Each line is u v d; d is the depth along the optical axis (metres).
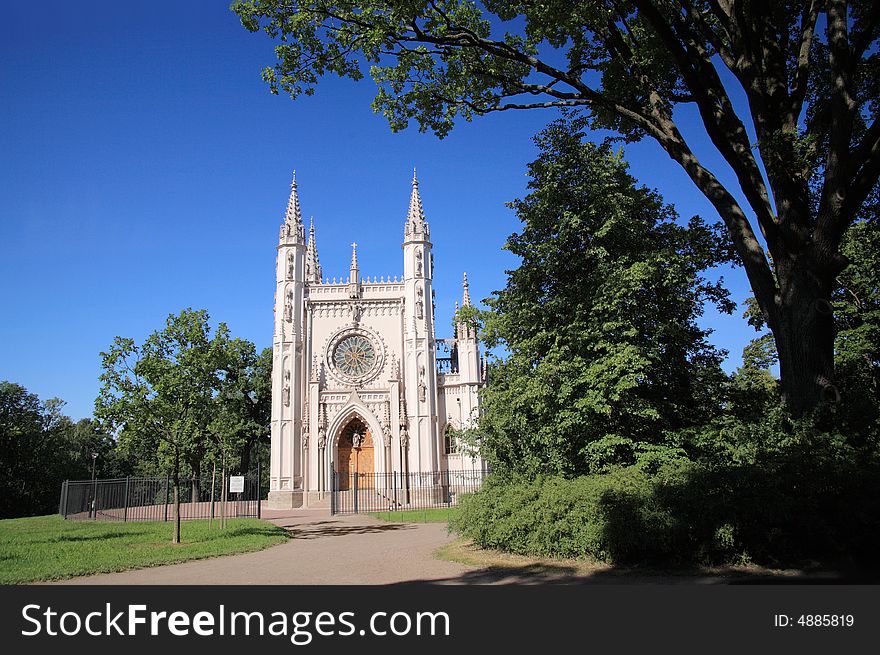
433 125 20.70
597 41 19.70
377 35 16.67
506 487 18.61
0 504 65.94
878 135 14.16
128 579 15.34
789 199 15.46
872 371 24.28
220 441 28.67
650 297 20.80
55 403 87.31
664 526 12.80
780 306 15.34
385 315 61.75
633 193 22.30
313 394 57.94
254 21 18.53
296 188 63.44
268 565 17.53
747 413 19.94
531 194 22.88
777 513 12.05
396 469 57.12
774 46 16.84
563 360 20.64
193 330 24.25
